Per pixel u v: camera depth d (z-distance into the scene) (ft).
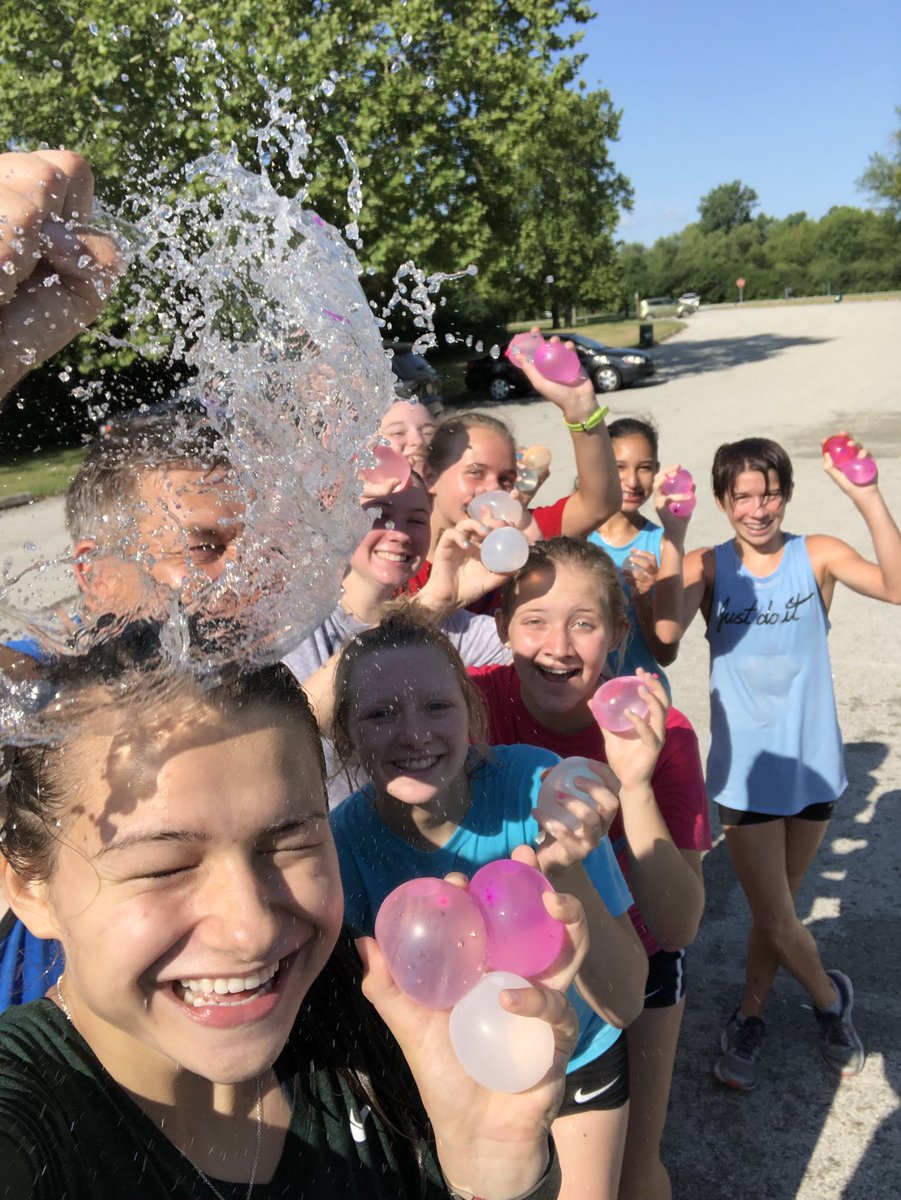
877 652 20.25
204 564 3.25
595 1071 6.39
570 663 7.88
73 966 3.13
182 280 3.85
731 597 10.95
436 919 3.76
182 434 4.07
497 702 8.54
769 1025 10.72
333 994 3.96
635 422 13.04
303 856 3.21
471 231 54.08
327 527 3.36
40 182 3.00
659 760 7.75
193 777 2.95
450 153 51.60
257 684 3.11
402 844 6.35
